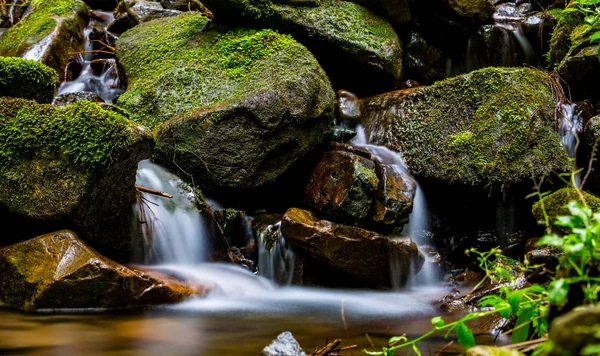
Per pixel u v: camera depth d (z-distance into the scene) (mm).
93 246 4750
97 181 4449
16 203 4477
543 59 7512
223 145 5617
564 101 6027
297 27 7008
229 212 5586
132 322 3986
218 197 5766
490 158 5793
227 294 4898
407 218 5492
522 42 7582
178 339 3641
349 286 5418
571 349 1753
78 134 4418
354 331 3930
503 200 5824
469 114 6176
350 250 5164
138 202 5070
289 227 5219
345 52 7051
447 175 5949
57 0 8789
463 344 2443
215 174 5633
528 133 5754
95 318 4047
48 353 3307
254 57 6391
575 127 5840
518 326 2432
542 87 6078
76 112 4484
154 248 5156
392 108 6652
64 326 3838
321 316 4367
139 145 4574
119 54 7297
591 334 1716
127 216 4914
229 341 3629
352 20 7246
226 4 6812
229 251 5551
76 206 4410
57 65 7859
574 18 6559
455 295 4922
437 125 6289
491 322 3846
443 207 6223
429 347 3490
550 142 5695
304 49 6305
